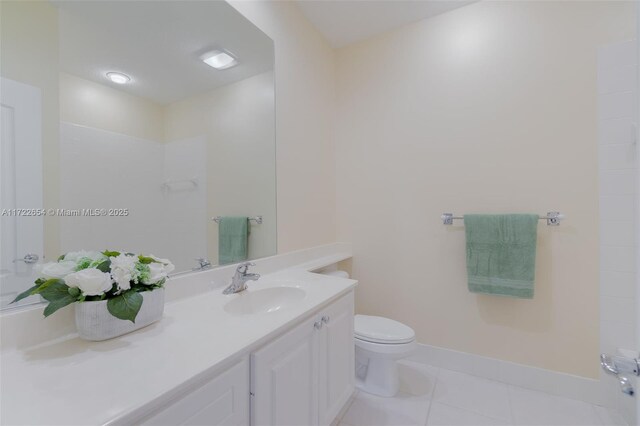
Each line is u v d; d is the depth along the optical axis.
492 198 1.89
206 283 1.30
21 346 0.77
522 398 1.70
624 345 1.58
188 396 0.67
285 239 1.85
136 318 0.87
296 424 1.05
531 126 1.78
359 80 2.38
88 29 0.98
